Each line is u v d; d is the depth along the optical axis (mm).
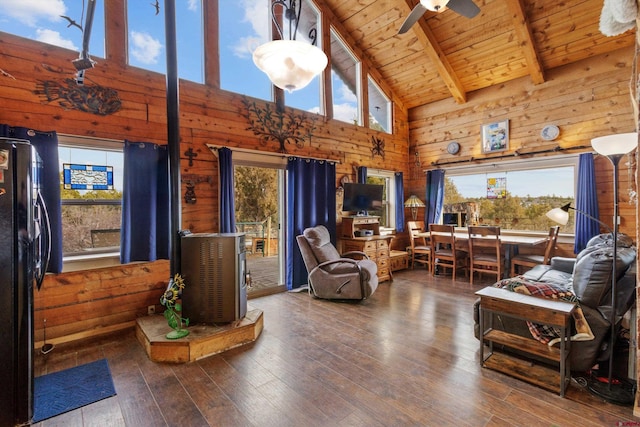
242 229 7156
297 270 4441
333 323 3189
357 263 3896
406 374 2219
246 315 2975
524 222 5020
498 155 5184
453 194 5875
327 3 4934
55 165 2729
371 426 1705
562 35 4145
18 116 2643
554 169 4711
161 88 3379
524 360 2369
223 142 3854
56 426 1738
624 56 4043
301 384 2109
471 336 2852
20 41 2672
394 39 5047
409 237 6348
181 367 2350
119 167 3205
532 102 4816
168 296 2619
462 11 2781
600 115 4215
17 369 1715
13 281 1709
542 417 1761
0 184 1689
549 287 2289
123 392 2039
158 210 3301
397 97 6180
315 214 4652
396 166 6172
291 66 2436
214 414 1816
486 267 5102
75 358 2504
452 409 1836
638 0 1672
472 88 5461
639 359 1749
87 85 2959
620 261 2018
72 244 2980
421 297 4055
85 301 2928
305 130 4703
